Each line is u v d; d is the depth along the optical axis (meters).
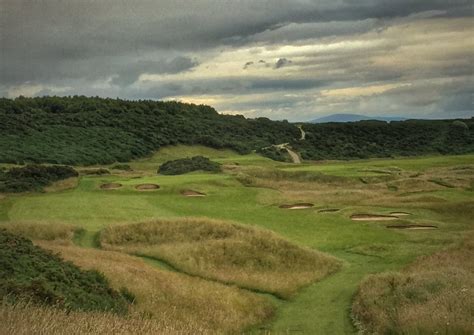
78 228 35.91
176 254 31.27
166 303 21.81
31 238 32.25
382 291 23.83
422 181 62.34
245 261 31.53
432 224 42.16
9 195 50.91
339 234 38.97
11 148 85.75
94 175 69.56
